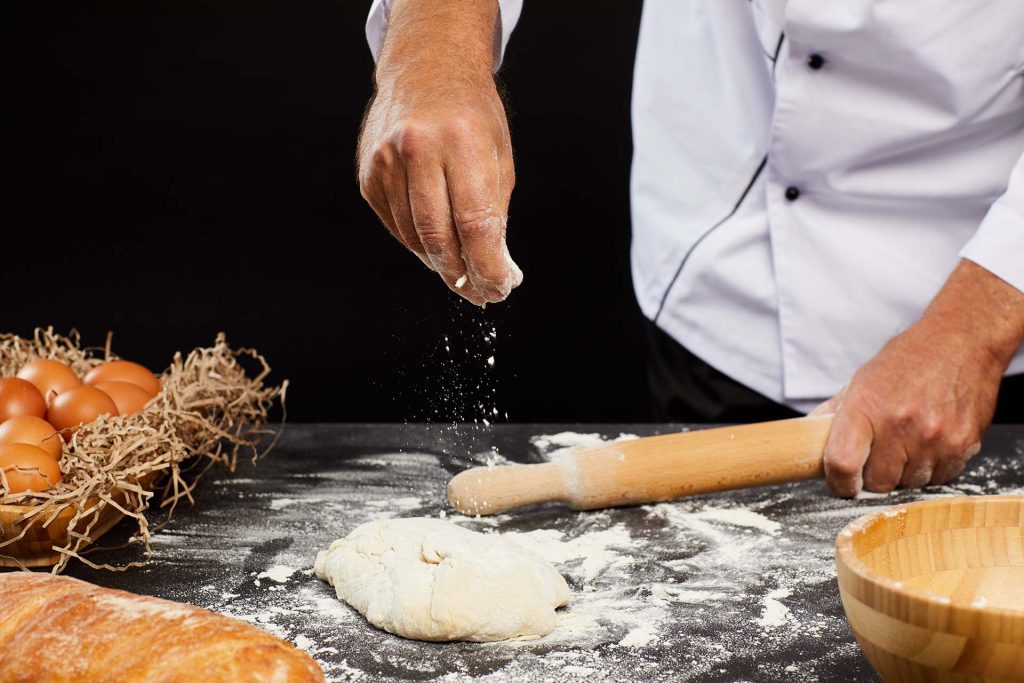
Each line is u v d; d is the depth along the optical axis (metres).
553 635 0.86
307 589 0.95
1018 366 1.40
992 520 0.75
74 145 2.71
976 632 0.60
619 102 2.72
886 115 1.34
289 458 1.29
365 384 2.82
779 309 1.47
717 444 1.14
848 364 1.46
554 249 2.81
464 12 1.10
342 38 2.67
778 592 0.93
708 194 1.55
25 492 0.95
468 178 0.90
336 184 2.75
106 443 1.04
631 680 0.78
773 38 1.38
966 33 1.27
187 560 1.01
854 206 1.43
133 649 0.66
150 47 2.67
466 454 1.31
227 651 0.66
